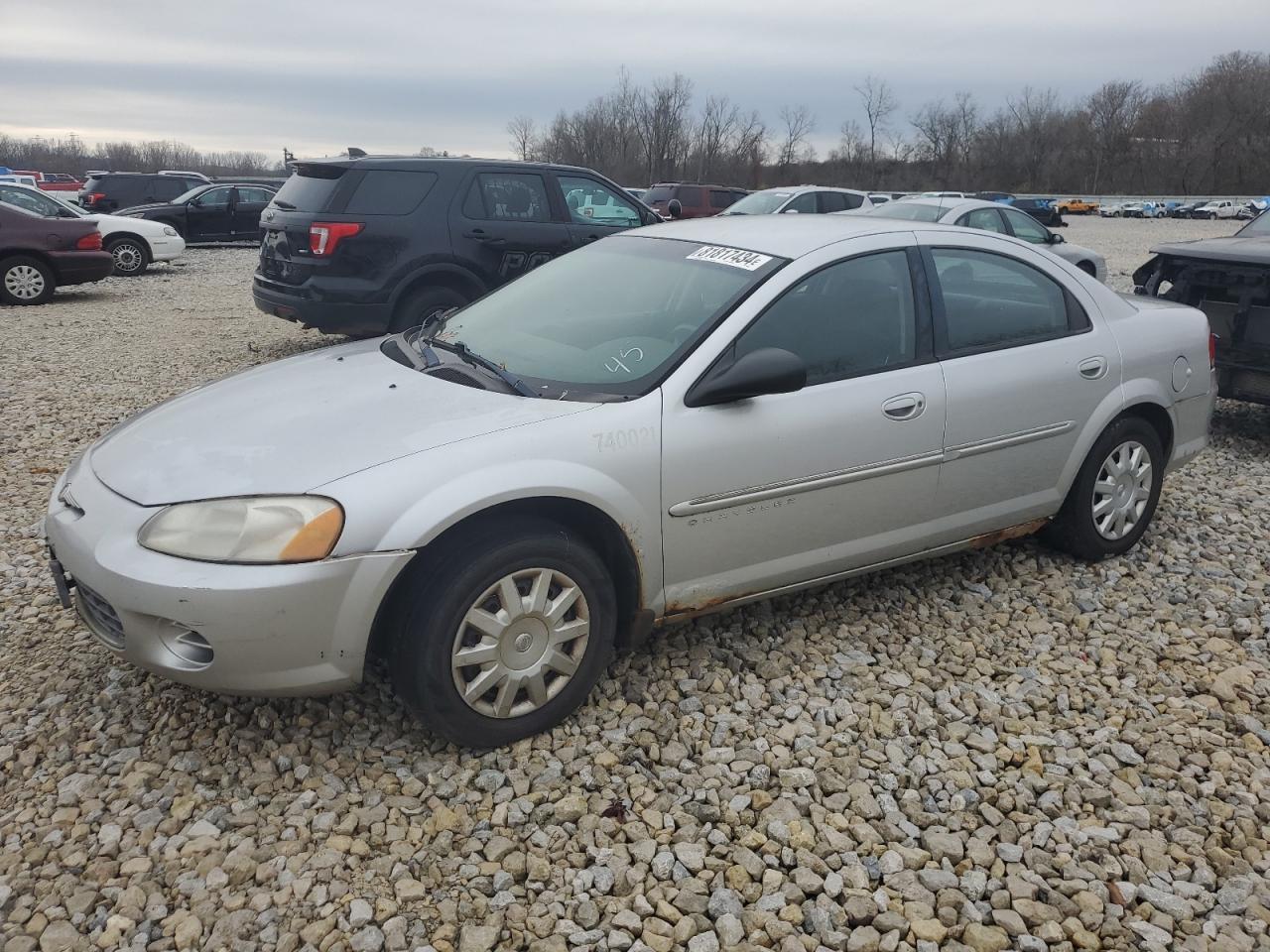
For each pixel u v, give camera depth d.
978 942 2.35
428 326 4.04
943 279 3.83
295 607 2.64
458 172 8.08
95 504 2.90
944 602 4.07
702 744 3.08
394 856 2.58
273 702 3.21
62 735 3.04
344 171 7.77
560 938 2.33
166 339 10.14
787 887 2.50
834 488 3.47
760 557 3.41
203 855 2.57
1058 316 4.15
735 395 3.14
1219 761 3.04
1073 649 3.74
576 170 8.73
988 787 2.91
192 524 2.71
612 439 3.02
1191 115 79.88
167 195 24.33
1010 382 3.86
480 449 2.86
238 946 2.28
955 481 3.79
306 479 2.74
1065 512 4.33
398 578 2.79
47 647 3.58
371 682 3.36
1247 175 77.75
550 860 2.59
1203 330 4.64
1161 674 3.56
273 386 3.44
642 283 3.72
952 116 80.62
